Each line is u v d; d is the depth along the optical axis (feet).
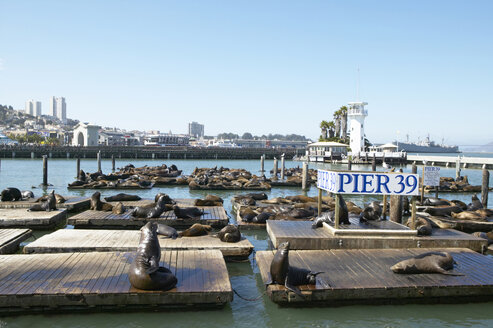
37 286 22.33
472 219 46.24
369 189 33.30
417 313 23.35
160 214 43.45
